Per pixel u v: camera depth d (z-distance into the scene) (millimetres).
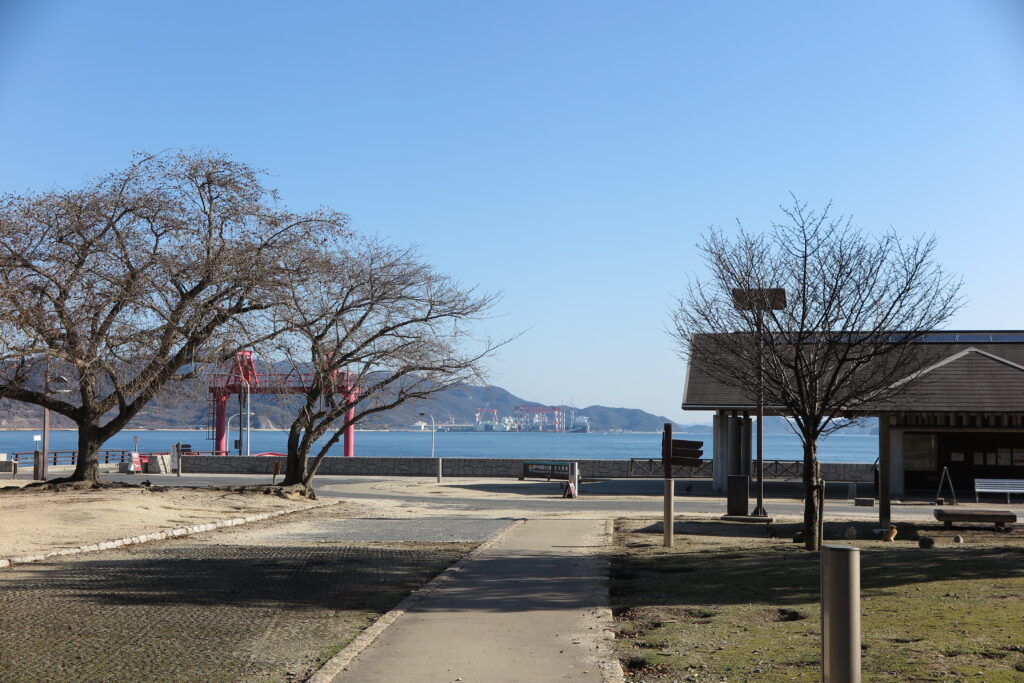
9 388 26953
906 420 22203
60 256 25078
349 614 10789
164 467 50062
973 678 6898
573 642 8945
